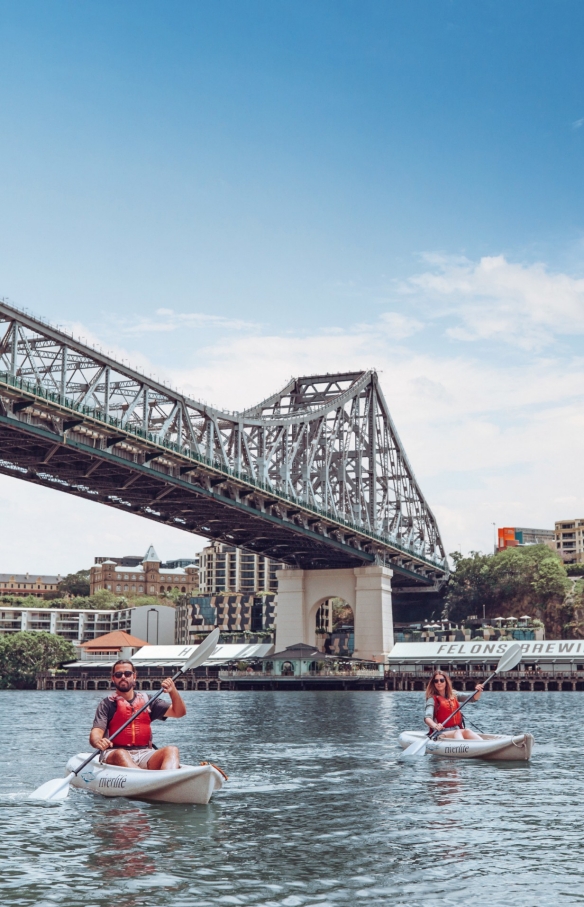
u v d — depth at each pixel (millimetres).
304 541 137625
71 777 23984
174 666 159000
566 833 19750
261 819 21250
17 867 17078
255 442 120188
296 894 15375
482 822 20922
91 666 169750
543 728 52062
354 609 151125
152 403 98000
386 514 160625
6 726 57594
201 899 15133
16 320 74438
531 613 186125
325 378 156250
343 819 21281
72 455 85875
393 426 167625
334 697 113250
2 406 74500
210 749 38562
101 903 14945
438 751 33281
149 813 21906
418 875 16453
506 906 14680
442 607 196500
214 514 114750
